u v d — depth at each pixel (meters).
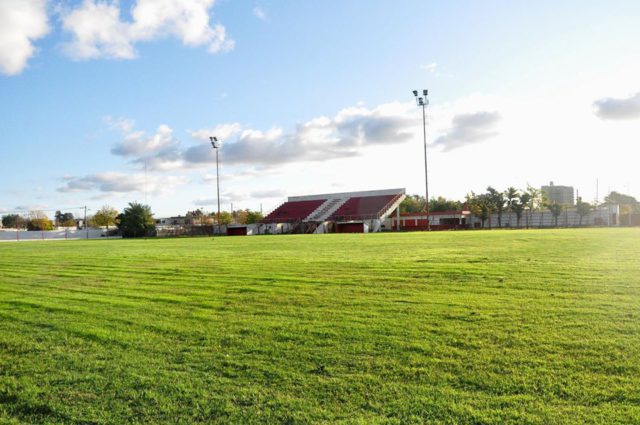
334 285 10.14
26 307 8.48
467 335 5.75
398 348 5.34
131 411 3.97
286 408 3.91
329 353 5.24
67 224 115.12
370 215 76.81
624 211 87.94
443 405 3.86
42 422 3.85
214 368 4.89
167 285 10.90
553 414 3.65
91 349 5.68
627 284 9.28
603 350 5.04
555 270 11.62
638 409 3.68
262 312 7.50
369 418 3.69
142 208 77.31
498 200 79.62
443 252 18.78
